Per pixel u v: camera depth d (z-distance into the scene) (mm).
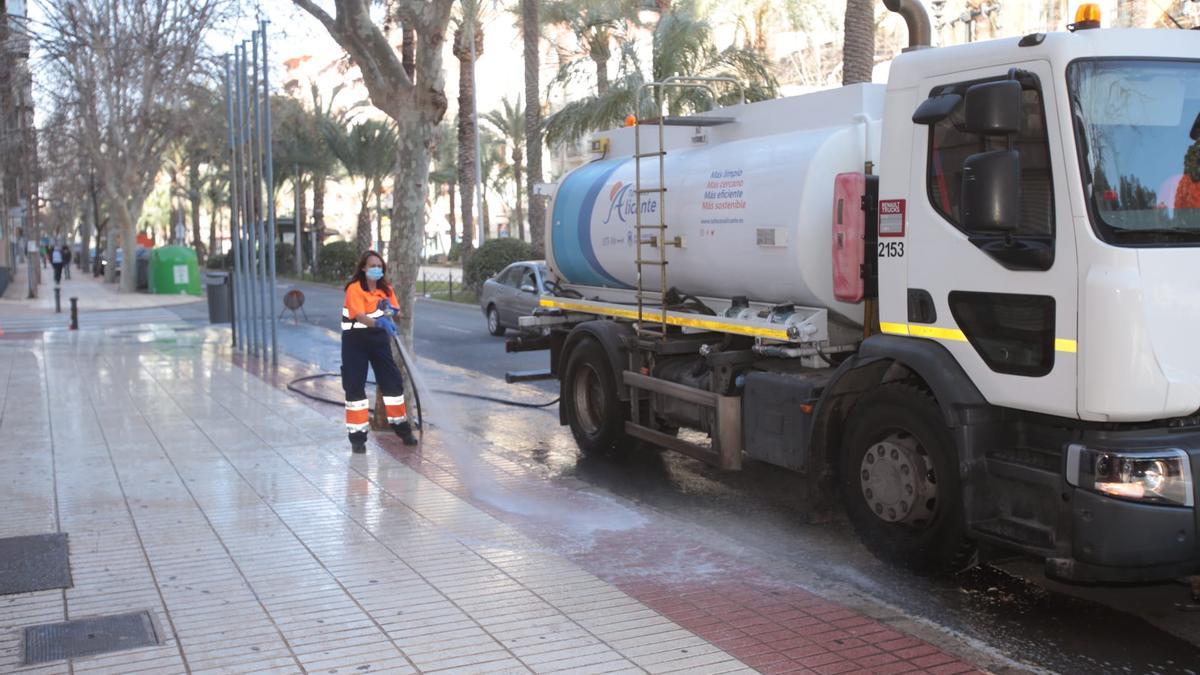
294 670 4676
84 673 4641
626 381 9148
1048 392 5320
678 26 22797
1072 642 5332
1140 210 5152
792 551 6930
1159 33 5402
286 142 51031
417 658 4805
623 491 8602
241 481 8477
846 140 7117
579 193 10211
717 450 8070
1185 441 5086
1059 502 5250
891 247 6250
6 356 18016
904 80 6129
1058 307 5246
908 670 4715
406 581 5922
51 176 60031
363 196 49156
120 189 40875
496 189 67125
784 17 29438
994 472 5648
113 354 18359
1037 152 5348
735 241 7812
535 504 7922
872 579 6324
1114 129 5223
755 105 8055
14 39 35719
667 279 8867
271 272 16125
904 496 6168
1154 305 5004
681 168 8625
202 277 60000
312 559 6352
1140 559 4973
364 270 9648
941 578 6316
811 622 5340
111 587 5840
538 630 5156
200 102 39000
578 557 6531
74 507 7621
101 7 35938
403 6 10617
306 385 14227
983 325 5680
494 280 22219
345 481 8500
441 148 60406
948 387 5766
